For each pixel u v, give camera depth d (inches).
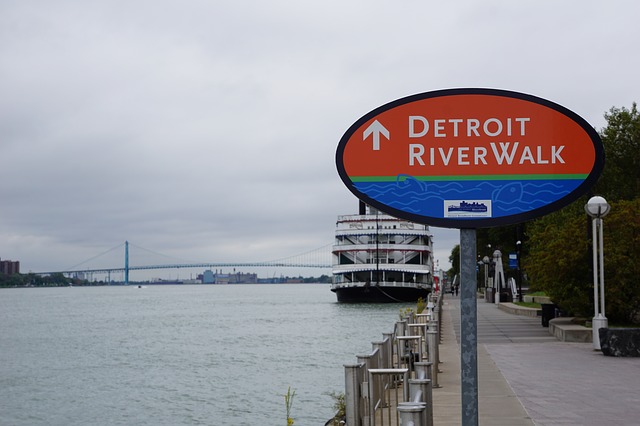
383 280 3523.6
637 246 1041.5
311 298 7121.1
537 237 1241.4
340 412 582.6
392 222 3531.0
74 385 1325.0
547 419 462.0
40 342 2337.6
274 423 879.7
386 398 547.8
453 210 264.4
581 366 722.2
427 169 266.2
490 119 264.5
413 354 692.7
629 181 1919.3
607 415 474.3
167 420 943.0
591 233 1035.3
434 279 3592.5
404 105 267.9
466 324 257.9
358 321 2817.4
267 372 1382.9
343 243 3587.6
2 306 5782.5
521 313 1684.3
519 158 262.7
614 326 1060.5
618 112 1952.5
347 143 269.1
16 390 1278.3
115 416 999.6
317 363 1521.9
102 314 4237.2
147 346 2098.9
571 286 1073.5
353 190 267.7
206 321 3304.6
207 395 1127.0
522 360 773.3
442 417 468.4
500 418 465.7
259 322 3090.6
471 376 254.7
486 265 3238.2
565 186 261.1
